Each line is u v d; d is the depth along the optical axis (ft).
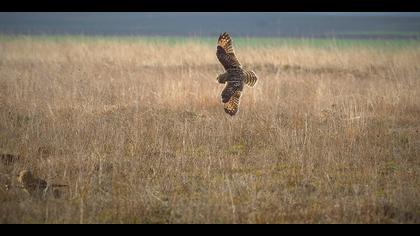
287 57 337.93
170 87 223.30
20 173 128.06
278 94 223.30
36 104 199.93
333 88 242.17
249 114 194.70
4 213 115.55
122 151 153.07
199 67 310.24
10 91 218.18
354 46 447.42
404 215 117.29
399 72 287.89
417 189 130.93
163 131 172.04
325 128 174.29
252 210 119.14
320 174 141.08
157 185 132.57
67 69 281.33
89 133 165.89
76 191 125.39
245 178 137.08
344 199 124.26
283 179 137.90
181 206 120.57
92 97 209.77
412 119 194.18
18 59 334.44
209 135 168.45
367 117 189.67
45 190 124.36
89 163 142.61
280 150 156.87
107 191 129.39
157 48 366.84
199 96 212.64
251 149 160.76
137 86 233.35
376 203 121.19
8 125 175.32
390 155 155.22
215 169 143.84
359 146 157.38
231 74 106.63
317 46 429.38
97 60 325.83
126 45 378.94
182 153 155.74
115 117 187.21
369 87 247.70
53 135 164.35
